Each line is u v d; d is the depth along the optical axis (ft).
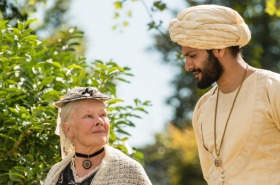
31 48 27.07
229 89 20.51
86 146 21.59
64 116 21.84
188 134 88.74
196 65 20.30
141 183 21.57
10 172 25.08
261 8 82.33
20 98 26.45
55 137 26.09
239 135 20.07
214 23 19.97
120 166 21.57
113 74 26.81
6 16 35.12
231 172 20.15
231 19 20.15
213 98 20.95
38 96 26.50
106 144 21.97
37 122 25.86
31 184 25.46
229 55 20.33
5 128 26.04
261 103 19.97
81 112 21.61
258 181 19.80
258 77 20.24
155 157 94.53
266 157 19.90
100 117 21.70
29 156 25.61
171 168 88.17
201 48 20.08
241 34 20.12
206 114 20.92
